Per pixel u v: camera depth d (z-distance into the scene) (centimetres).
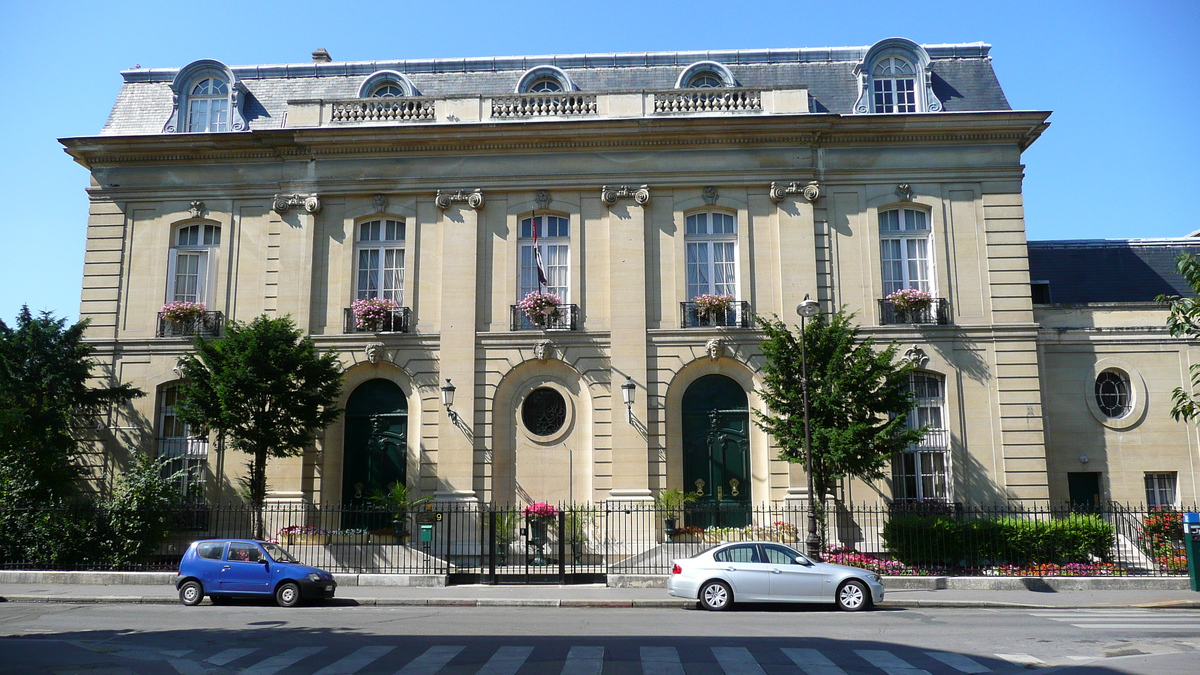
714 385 2369
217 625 1362
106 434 2394
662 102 2480
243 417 2070
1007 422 2297
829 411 1973
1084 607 1602
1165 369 2409
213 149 2511
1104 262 2692
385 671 975
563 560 1916
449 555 2070
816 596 1554
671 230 2427
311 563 2075
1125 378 2423
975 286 2372
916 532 1991
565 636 1228
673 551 2066
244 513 2331
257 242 2488
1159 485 2373
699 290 2419
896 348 2172
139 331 2464
